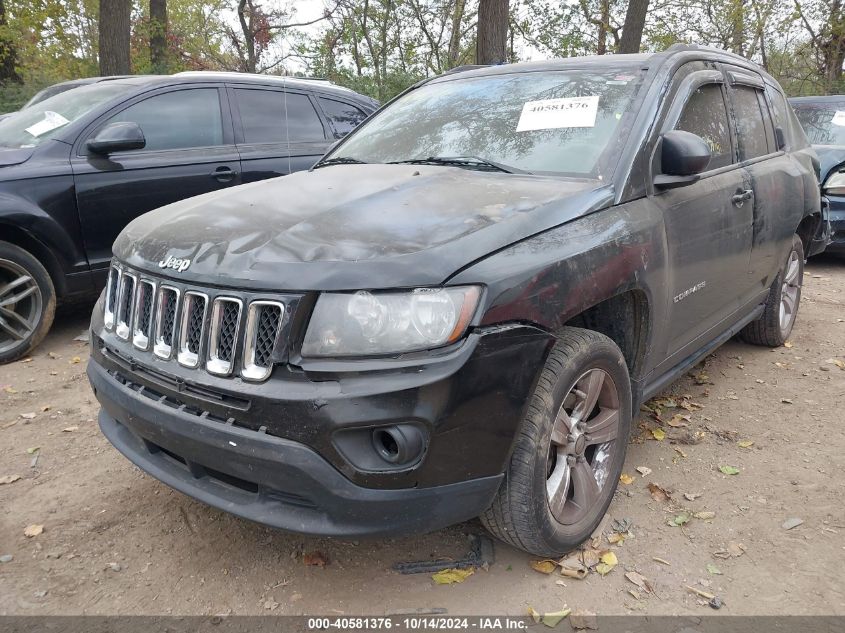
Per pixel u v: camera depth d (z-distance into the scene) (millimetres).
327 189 2691
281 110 5910
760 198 3832
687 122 3213
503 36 10242
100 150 4688
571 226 2404
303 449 1948
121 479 3146
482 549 2613
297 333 1987
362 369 1938
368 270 1986
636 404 2938
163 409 2213
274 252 2104
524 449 2225
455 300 1999
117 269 2613
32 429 3637
